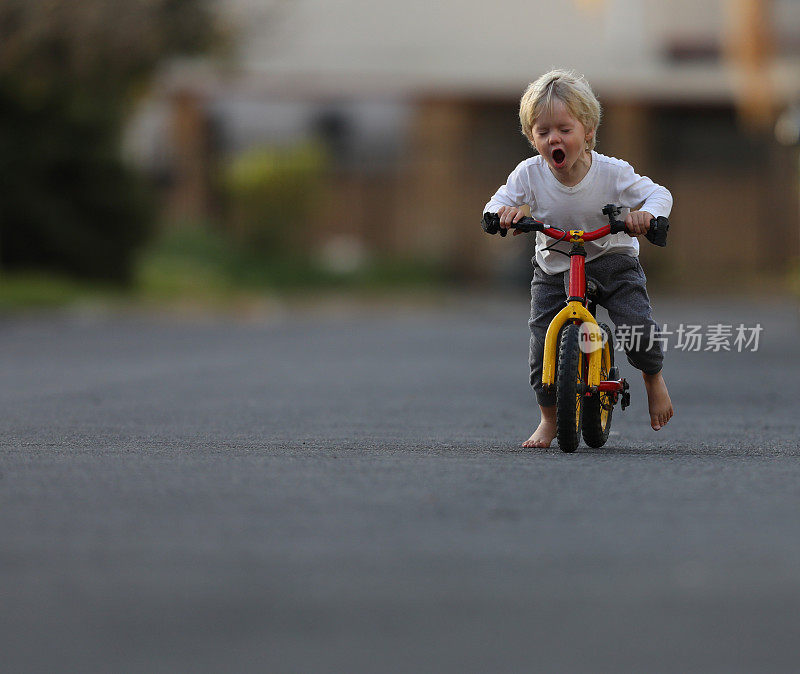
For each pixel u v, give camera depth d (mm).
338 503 16188
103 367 41406
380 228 106562
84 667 9938
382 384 36000
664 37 105000
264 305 80875
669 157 106375
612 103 105000
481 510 15719
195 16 71688
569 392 20922
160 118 105250
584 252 20969
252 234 102000
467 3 112438
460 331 61781
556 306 22172
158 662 10047
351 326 65438
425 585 12250
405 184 106062
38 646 10453
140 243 83188
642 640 10578
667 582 12352
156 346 51094
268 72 104688
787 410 29688
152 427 25406
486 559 13234
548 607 11523
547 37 109375
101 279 82062
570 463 19828
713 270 106500
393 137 106188
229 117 106562
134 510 15734
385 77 105062
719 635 10711
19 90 77000
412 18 111062
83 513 15539
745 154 106250
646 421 27328
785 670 9844
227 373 39375
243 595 11922
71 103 77062
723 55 103938
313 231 107000
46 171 79875
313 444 22406
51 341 53219
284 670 9844
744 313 72562
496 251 103812
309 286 95688
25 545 13859
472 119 106562
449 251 105438
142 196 82438
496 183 106062
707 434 24719
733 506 16016
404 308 82000
